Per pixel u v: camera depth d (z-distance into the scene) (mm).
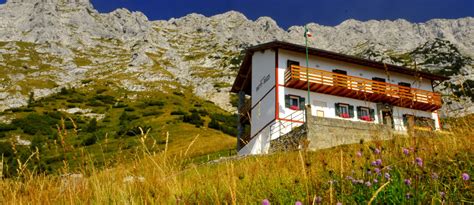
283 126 27453
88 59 178125
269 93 29344
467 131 6527
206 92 138375
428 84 34156
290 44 28844
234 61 189500
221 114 95250
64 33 198000
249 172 6070
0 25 196125
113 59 181875
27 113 85812
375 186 3955
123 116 82688
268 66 30312
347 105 30594
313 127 21688
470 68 132250
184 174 5777
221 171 6062
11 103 101562
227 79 159625
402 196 3654
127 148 5441
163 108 97812
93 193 5227
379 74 32250
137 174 5234
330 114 29672
